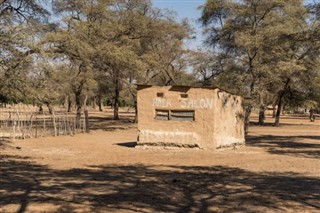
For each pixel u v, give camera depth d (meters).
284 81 46.84
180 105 22.69
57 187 11.96
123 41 39.03
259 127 48.66
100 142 27.00
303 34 29.84
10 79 19.28
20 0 27.70
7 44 18.36
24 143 25.31
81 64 35.47
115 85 52.34
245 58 35.62
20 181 12.93
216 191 11.65
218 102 22.69
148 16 42.56
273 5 32.91
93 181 13.07
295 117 86.25
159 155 20.55
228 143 23.94
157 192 11.38
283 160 19.14
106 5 36.84
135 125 46.84
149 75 52.25
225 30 34.81
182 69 53.28
